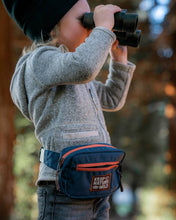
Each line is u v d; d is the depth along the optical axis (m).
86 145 1.33
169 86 5.14
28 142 4.79
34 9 1.46
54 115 1.36
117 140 7.45
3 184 4.07
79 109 1.38
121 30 1.42
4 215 4.04
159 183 7.23
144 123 7.62
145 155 7.62
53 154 1.34
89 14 1.44
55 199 1.34
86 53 1.27
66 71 1.27
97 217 1.44
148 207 6.38
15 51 4.75
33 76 1.38
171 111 4.98
